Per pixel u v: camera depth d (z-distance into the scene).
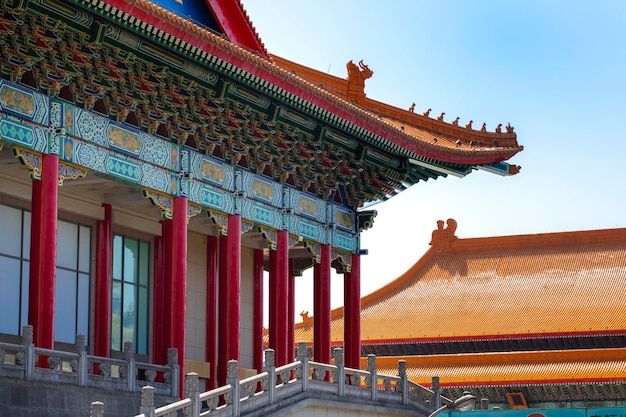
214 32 46.16
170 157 43.81
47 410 34.34
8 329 41.41
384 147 51.75
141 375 46.56
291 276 57.16
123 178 41.53
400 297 90.81
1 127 37.12
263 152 48.28
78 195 44.28
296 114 47.75
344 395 40.97
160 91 42.25
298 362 39.06
